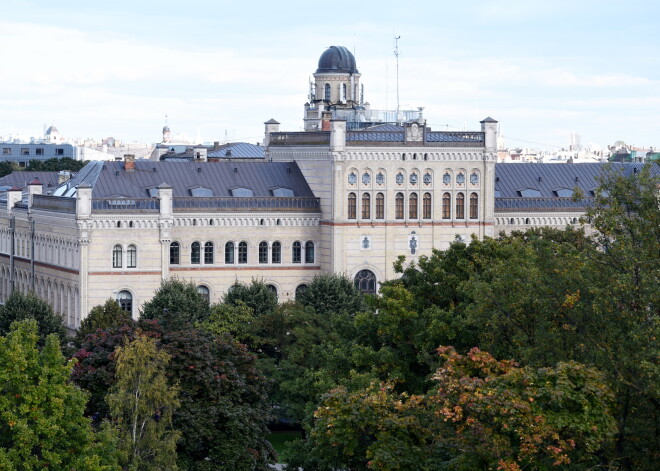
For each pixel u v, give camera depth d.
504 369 90.69
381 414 92.69
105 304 159.88
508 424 83.56
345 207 189.75
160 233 180.38
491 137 195.00
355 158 189.38
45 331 159.12
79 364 117.19
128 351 106.25
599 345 93.62
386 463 88.31
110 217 177.38
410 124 191.75
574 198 104.19
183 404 115.25
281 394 146.50
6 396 95.00
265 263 190.12
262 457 121.31
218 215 186.25
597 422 84.25
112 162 188.50
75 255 179.12
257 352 157.50
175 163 192.50
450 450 90.62
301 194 194.50
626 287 93.62
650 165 102.62
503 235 176.62
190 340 119.62
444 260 134.12
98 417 115.94
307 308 159.00
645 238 97.81
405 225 192.25
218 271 187.12
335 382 123.75
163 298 164.12
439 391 88.88
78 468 95.12
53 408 95.50
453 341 119.94
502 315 106.69
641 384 89.31
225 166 194.62
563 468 85.56
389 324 124.56
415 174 192.62
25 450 93.38
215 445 116.44
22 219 198.62
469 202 195.38
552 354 96.62
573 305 98.25
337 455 100.00
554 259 103.62
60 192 193.62
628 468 90.88
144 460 104.19
